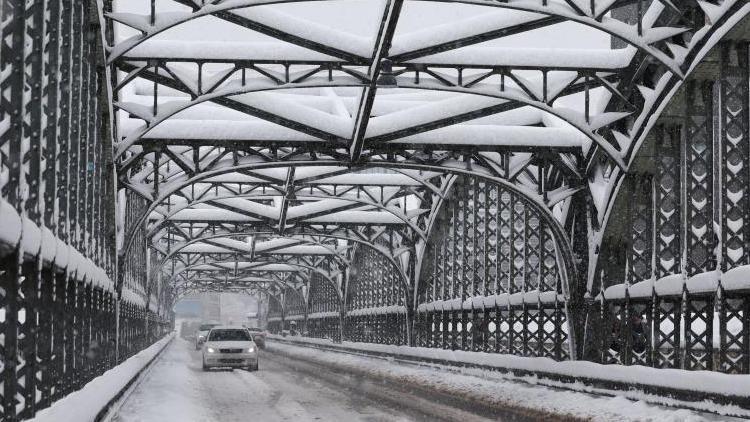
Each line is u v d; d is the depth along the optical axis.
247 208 41.50
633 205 23.94
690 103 20.17
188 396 23.09
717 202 28.88
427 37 20.48
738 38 18.08
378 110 29.45
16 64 8.50
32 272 9.86
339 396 23.88
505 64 21.64
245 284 106.75
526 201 27.77
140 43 19.33
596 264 25.78
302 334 87.69
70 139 13.68
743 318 17.70
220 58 21.17
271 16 19.70
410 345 43.03
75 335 15.27
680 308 20.67
